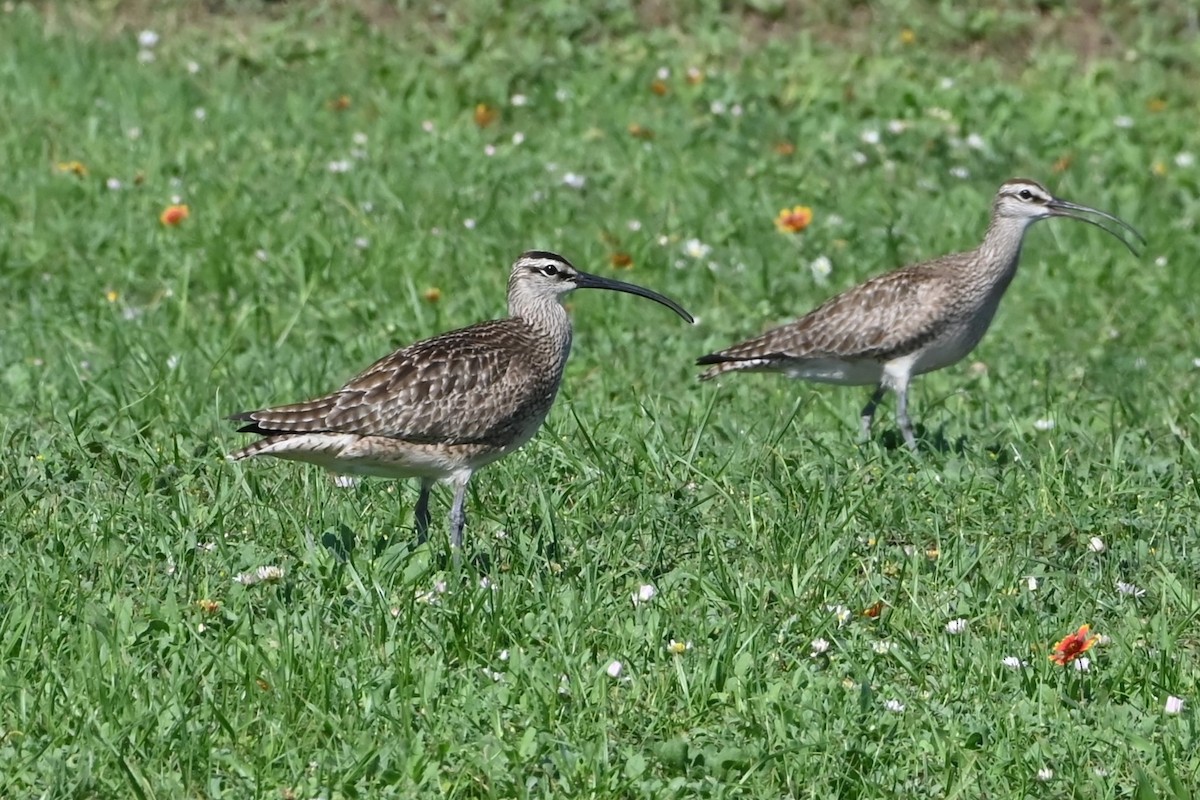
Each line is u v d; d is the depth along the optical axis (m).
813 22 25.09
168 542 11.27
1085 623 10.80
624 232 18.83
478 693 9.68
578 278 12.20
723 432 13.98
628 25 24.61
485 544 11.59
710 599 10.89
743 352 14.66
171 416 13.91
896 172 21.11
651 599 10.77
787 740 9.33
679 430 13.91
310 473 12.55
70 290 16.92
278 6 24.98
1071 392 15.64
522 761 9.02
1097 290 18.41
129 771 8.59
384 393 11.16
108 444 13.01
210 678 9.66
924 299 14.38
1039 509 12.55
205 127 21.45
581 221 19.31
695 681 9.77
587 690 9.67
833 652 10.44
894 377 14.55
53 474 12.49
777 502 12.38
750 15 25.14
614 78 23.39
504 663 10.02
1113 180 21.36
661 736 9.46
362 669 9.79
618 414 14.29
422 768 8.92
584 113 22.44
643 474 12.81
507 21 24.50
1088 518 12.33
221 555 11.12
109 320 16.22
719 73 23.56
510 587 10.66
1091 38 25.27
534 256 12.12
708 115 22.45
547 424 13.51
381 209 19.34
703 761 9.20
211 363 15.32
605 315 17.22
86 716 9.19
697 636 10.39
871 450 13.63
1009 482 12.82
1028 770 9.20
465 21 24.61
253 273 17.50
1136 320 17.66
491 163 20.75
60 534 11.34
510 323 12.04
